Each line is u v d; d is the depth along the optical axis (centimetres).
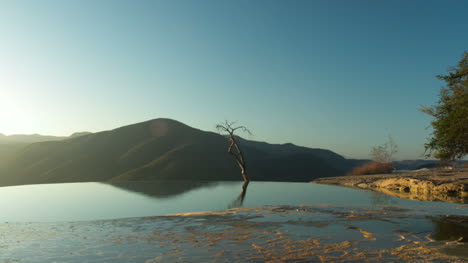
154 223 730
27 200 1413
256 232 623
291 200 1377
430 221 731
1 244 533
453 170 2678
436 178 1922
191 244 529
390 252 475
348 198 1427
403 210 909
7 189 1972
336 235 592
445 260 432
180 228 668
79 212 1073
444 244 521
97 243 539
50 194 1675
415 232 615
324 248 499
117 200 1395
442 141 950
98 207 1184
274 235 595
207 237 581
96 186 2198
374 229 645
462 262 424
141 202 1326
